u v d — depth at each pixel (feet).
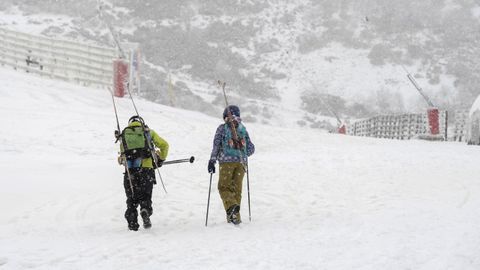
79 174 57.21
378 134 197.16
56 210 42.22
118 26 570.46
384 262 23.43
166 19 592.60
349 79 531.91
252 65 546.26
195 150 80.89
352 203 43.55
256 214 40.78
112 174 58.18
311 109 458.50
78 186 51.52
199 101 387.96
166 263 24.67
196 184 55.06
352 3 652.89
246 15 640.17
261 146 91.76
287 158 75.20
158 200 46.98
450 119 428.56
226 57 533.55
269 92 479.00
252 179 57.98
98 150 74.90
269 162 70.74
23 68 169.99
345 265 23.31
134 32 559.38
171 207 44.14
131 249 28.04
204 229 34.78
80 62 172.35
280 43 597.93
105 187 51.93
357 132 219.61
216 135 37.29
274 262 24.18
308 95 480.23
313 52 582.76
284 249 26.86
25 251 27.50
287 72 540.11
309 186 53.57
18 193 47.14
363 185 53.36
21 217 39.60
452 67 545.03
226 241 29.60
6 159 63.10
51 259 25.58
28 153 68.80
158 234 33.45
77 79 172.35
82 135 83.35
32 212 41.27
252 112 414.21
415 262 23.27
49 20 498.28
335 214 38.32
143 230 35.35
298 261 24.25
